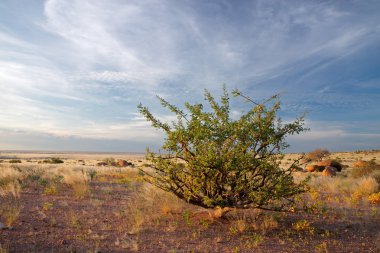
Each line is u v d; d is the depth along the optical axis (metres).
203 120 8.07
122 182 17.08
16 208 9.15
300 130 8.23
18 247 6.16
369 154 99.94
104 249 6.36
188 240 7.21
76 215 9.08
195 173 7.96
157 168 8.23
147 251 6.37
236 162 7.66
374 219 9.31
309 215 9.82
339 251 6.66
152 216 9.05
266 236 7.64
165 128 8.13
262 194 7.91
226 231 7.98
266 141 8.09
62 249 6.18
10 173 15.96
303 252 6.59
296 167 8.38
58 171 20.80
